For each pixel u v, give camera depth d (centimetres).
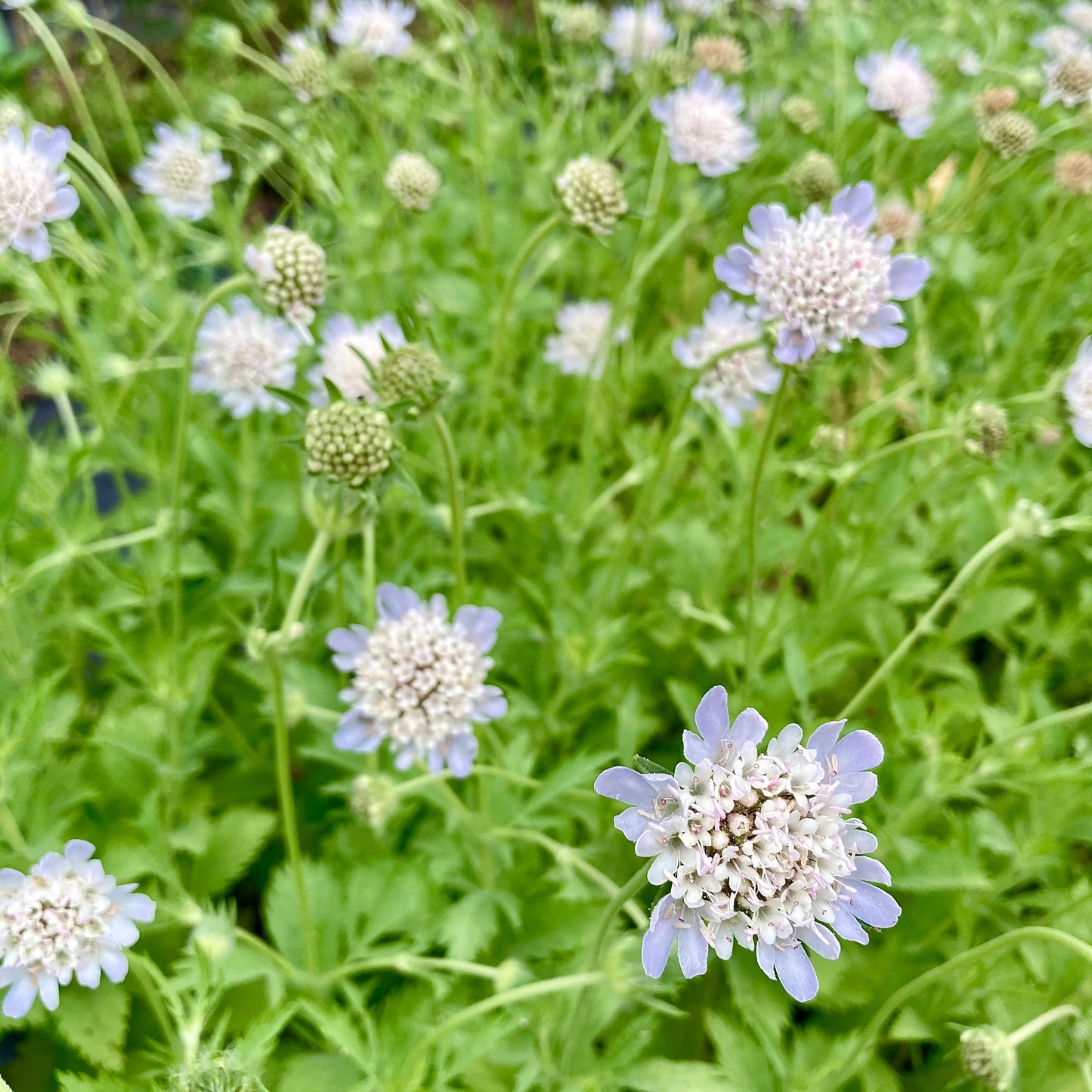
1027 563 30
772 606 26
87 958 17
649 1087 18
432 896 22
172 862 22
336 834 23
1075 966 19
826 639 26
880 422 29
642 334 39
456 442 30
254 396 26
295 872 19
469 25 38
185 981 17
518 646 28
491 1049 19
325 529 16
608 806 23
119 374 25
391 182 27
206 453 27
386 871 21
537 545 30
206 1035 21
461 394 30
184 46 50
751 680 24
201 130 30
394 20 34
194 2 50
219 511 27
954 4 40
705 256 41
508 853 22
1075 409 24
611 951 16
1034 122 38
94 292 28
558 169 37
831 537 27
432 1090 16
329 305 32
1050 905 21
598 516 30
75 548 22
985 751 20
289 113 31
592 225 22
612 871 23
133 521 26
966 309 34
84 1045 19
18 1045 21
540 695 27
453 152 39
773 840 13
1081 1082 19
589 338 31
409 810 23
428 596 28
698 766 13
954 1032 21
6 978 17
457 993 20
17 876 17
